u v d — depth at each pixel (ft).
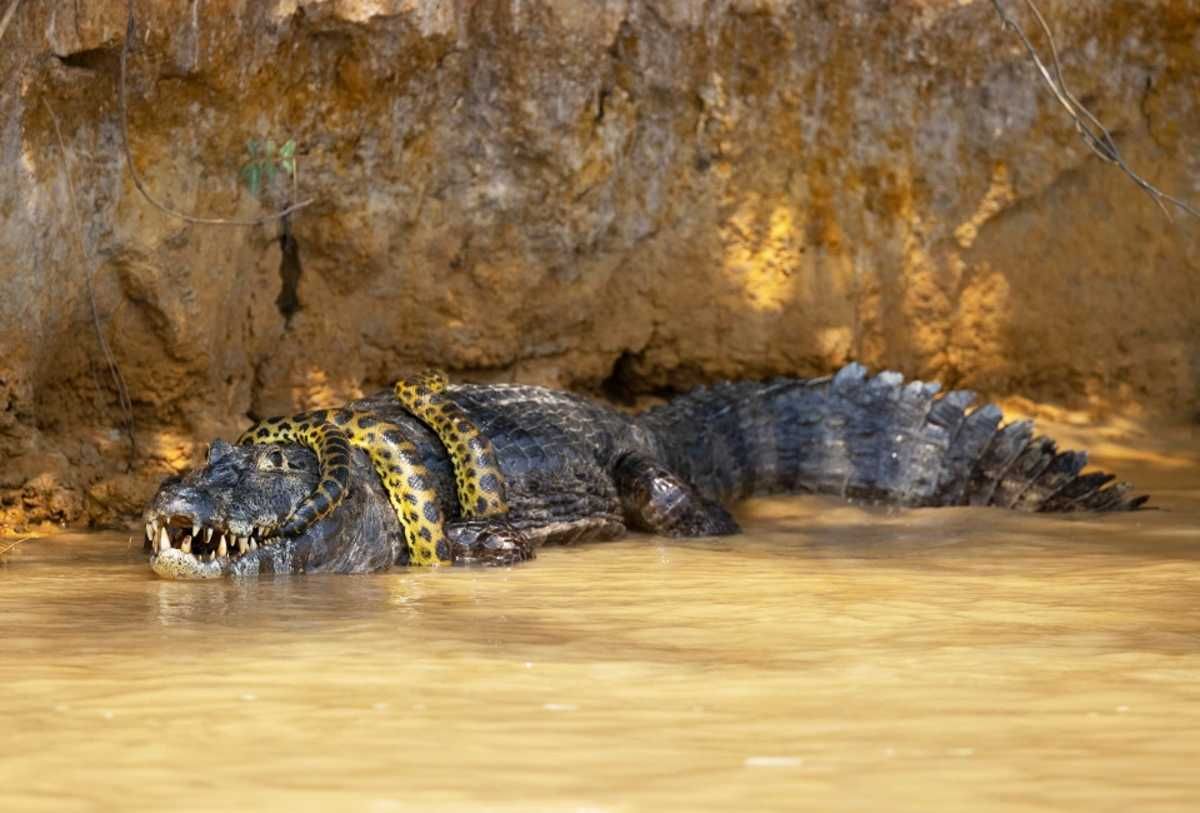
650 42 142.61
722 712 52.95
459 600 81.56
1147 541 107.76
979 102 153.89
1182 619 74.23
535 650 64.90
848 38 148.87
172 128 115.14
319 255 131.64
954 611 76.59
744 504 131.13
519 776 44.75
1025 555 100.73
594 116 141.38
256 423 116.26
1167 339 161.48
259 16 116.47
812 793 43.19
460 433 108.27
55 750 47.42
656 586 87.04
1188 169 158.81
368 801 42.34
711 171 148.66
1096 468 148.36
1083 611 76.59
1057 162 156.04
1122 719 52.24
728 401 137.59
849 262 152.87
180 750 47.50
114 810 41.45
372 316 135.74
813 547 107.55
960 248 156.97
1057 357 161.68
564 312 145.28
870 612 76.23
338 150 128.57
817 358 151.84
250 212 123.24
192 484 90.58
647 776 44.83
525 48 135.44
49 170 107.24
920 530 116.67
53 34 104.27
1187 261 160.15
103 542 104.99
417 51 128.06
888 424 135.54
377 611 77.00
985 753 47.57
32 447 109.70
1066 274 160.45
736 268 150.51
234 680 57.82
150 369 117.70
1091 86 154.92
